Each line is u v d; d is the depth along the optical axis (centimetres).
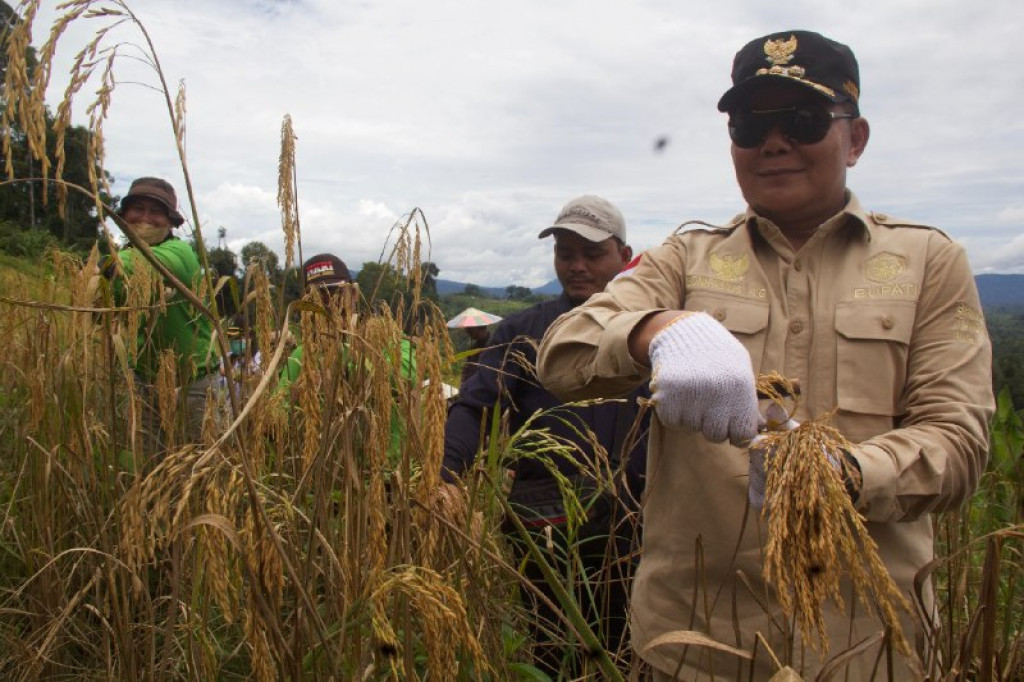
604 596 200
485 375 297
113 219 103
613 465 270
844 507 81
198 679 145
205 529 111
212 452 100
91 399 222
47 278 252
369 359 130
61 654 211
